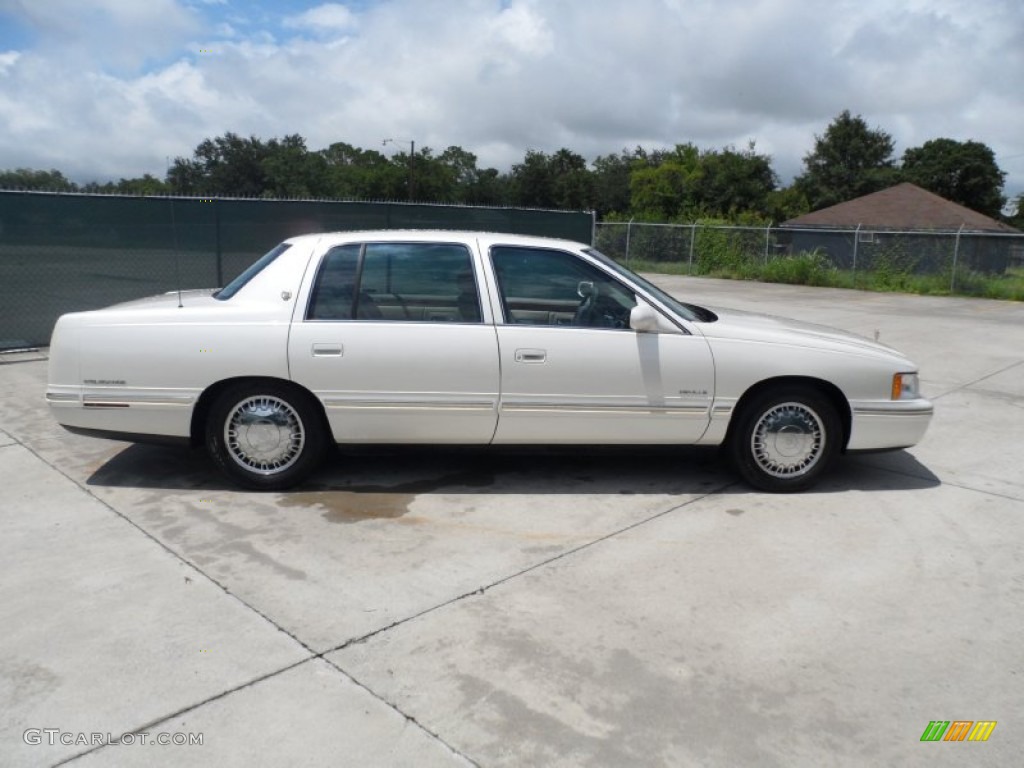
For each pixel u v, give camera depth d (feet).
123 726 9.11
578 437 16.25
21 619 11.28
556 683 10.07
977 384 29.32
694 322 16.38
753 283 81.97
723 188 190.60
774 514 15.71
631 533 14.66
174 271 32.96
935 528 15.24
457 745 8.91
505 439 16.22
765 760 8.77
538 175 236.63
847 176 222.07
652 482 17.33
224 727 9.12
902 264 79.25
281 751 8.75
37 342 30.42
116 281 31.71
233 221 34.01
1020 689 10.16
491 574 12.94
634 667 10.44
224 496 16.06
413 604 11.92
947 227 115.85
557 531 14.67
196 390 15.61
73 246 30.66
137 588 12.22
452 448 16.43
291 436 16.07
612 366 15.84
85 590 12.14
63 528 14.40
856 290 76.48
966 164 218.79
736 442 16.61
